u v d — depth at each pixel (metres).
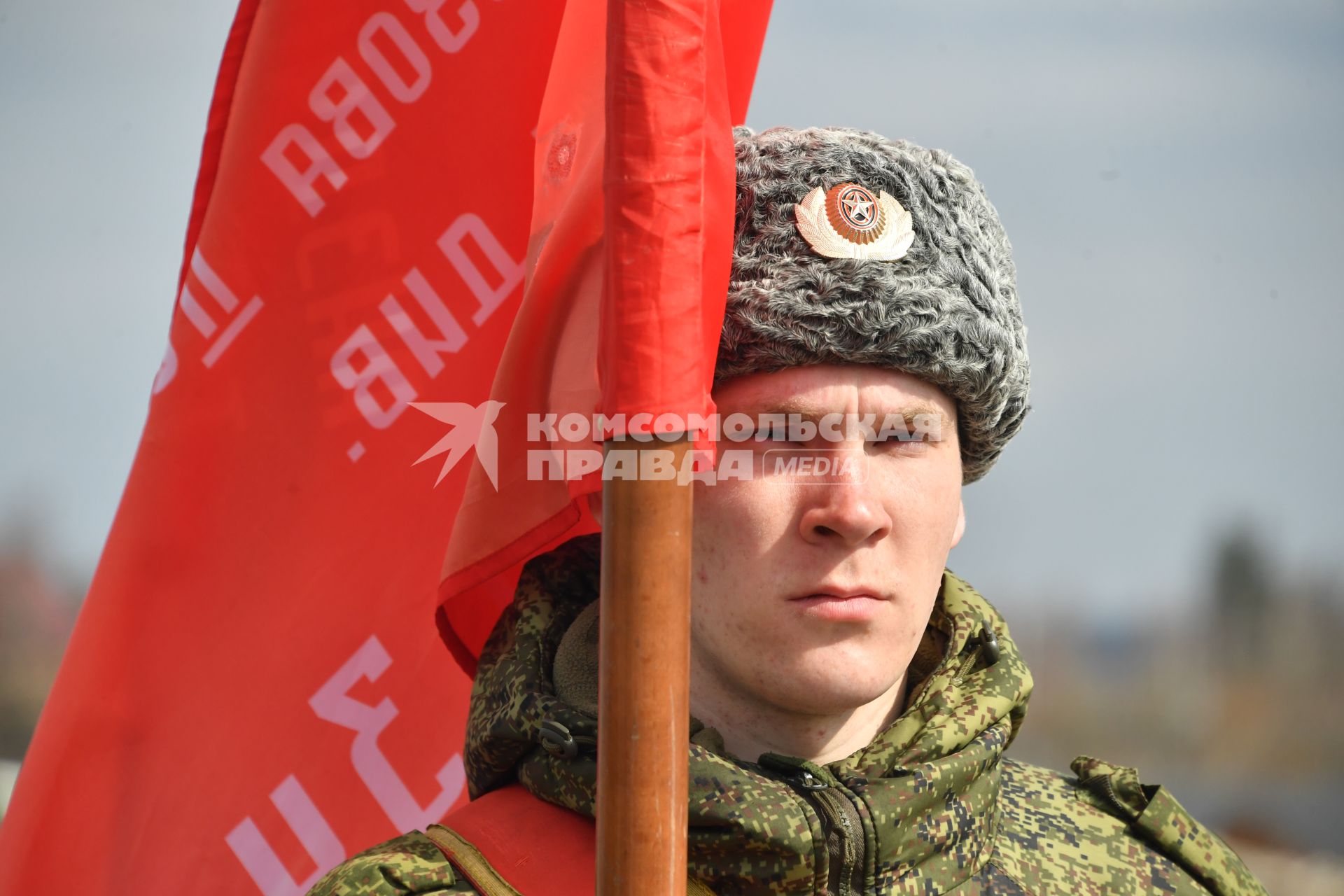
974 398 3.20
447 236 4.75
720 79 2.90
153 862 4.55
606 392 2.56
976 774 3.33
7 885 4.52
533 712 3.32
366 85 4.79
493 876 3.19
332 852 4.59
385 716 4.65
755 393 3.04
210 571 4.68
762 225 3.05
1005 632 3.73
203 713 4.62
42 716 4.64
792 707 3.12
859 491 3.00
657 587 2.53
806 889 3.06
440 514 4.69
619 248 2.56
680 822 2.54
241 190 4.79
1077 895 3.47
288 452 4.72
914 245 3.07
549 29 4.71
